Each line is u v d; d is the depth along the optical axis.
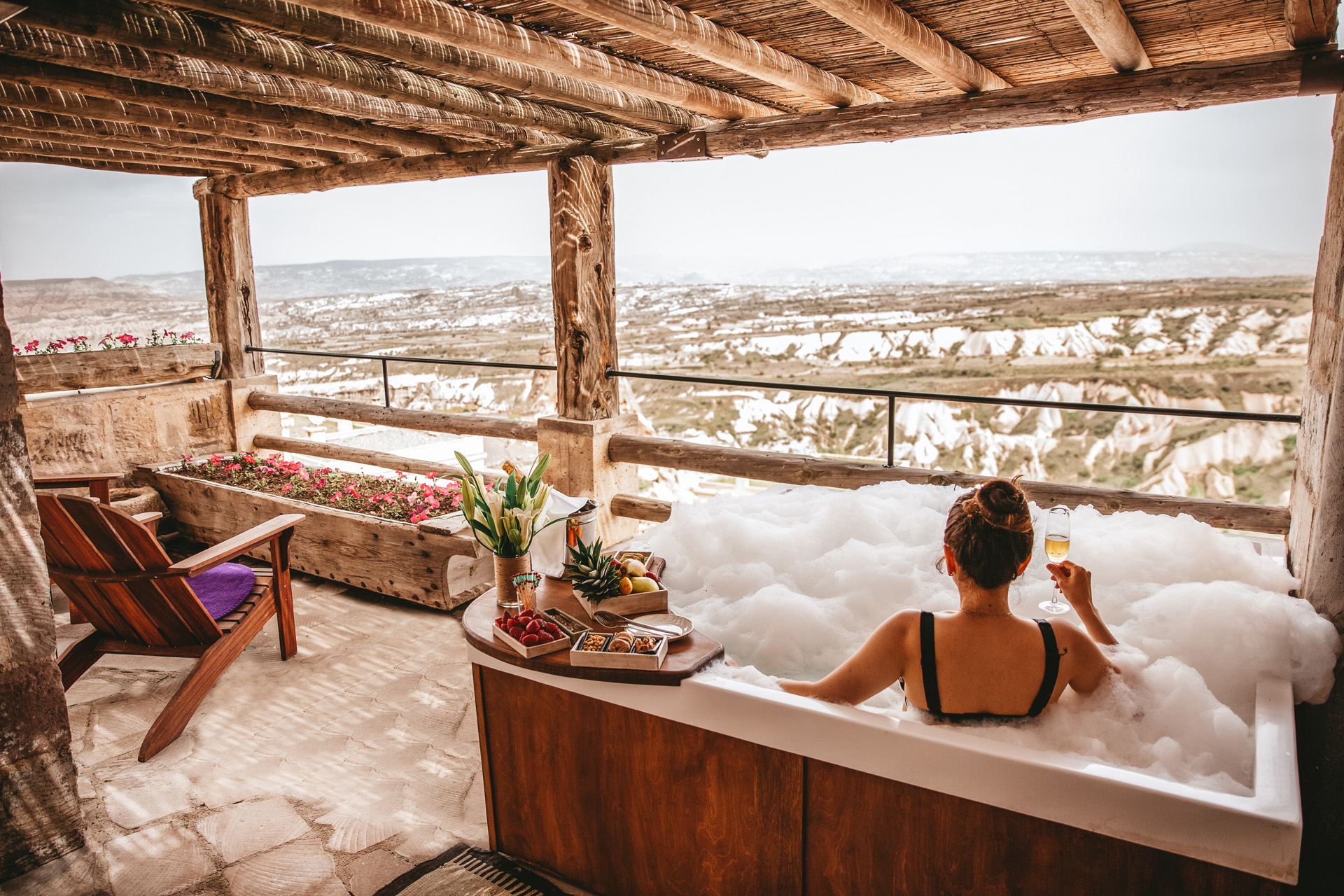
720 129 3.79
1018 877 1.52
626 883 2.03
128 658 3.63
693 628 2.15
